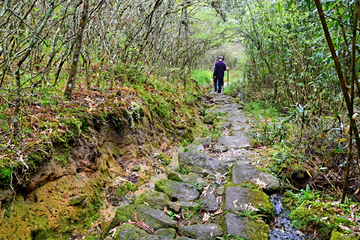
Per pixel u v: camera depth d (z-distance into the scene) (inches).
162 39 230.8
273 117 240.7
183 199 105.3
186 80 316.8
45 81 113.8
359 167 92.0
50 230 74.1
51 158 83.4
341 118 123.4
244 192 107.8
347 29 93.4
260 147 167.0
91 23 142.3
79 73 148.9
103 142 113.7
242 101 367.6
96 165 102.3
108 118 120.0
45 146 82.1
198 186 116.7
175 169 139.0
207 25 341.7
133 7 179.5
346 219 89.2
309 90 193.2
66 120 96.1
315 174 123.5
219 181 125.7
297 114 128.5
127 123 132.0
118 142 124.7
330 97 137.8
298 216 97.3
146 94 176.2
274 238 87.1
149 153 141.8
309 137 138.4
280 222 96.9
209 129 231.8
